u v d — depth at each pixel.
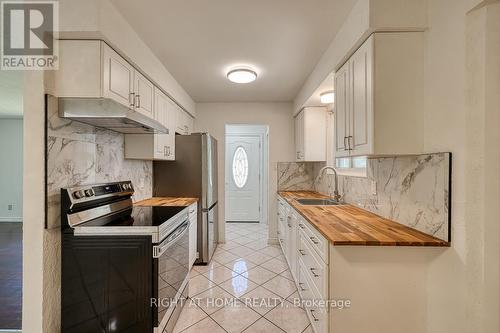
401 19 1.49
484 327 1.22
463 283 1.28
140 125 2.04
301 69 2.78
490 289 1.22
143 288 1.62
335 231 1.58
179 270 2.14
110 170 2.31
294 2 1.65
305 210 2.27
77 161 1.84
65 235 1.62
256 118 4.16
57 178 1.63
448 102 1.36
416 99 1.55
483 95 1.23
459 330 1.30
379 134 1.54
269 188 4.15
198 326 1.99
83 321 1.62
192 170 3.26
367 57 1.60
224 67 2.72
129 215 2.03
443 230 1.39
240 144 5.80
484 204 1.23
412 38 1.54
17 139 5.36
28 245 1.52
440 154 1.40
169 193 3.28
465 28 1.26
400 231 1.59
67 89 1.63
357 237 1.46
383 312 1.49
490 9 1.21
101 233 1.62
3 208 5.37
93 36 1.60
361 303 1.48
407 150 1.55
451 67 1.34
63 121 1.69
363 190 2.32
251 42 2.18
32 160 1.53
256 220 5.80
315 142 3.45
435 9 1.45
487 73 1.22
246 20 1.85
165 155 2.85
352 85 1.83
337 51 2.03
